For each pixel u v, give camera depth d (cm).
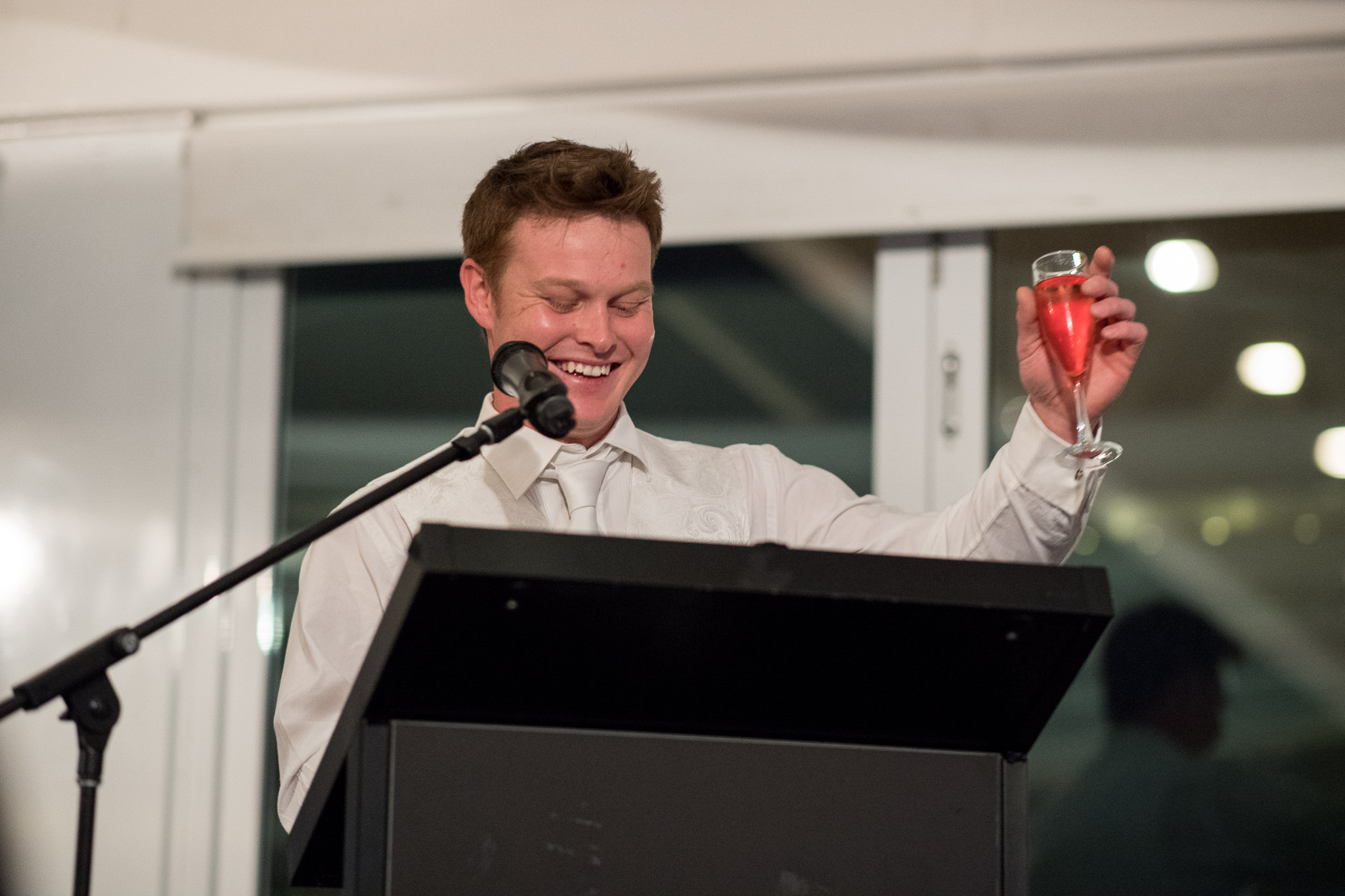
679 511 224
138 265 417
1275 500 353
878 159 366
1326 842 340
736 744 128
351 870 120
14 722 397
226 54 414
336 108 411
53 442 413
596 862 123
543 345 210
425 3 403
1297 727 345
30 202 424
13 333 419
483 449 218
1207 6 354
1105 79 355
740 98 375
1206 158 347
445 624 116
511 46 396
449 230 389
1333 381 355
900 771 131
